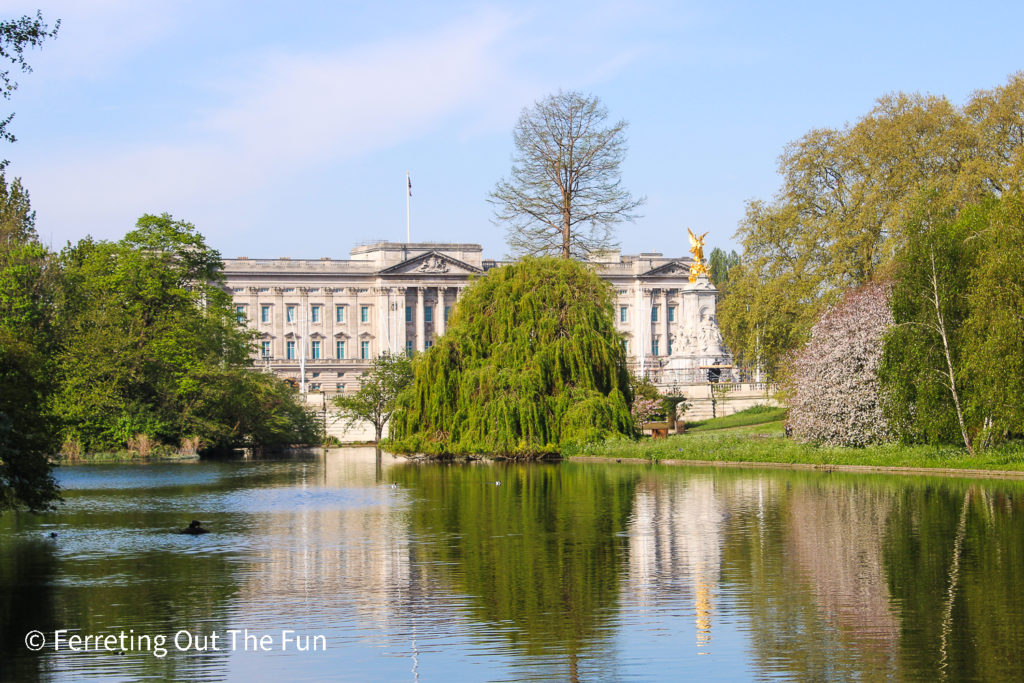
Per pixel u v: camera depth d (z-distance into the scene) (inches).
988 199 2265.0
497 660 880.9
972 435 2222.0
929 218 2279.8
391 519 1657.2
